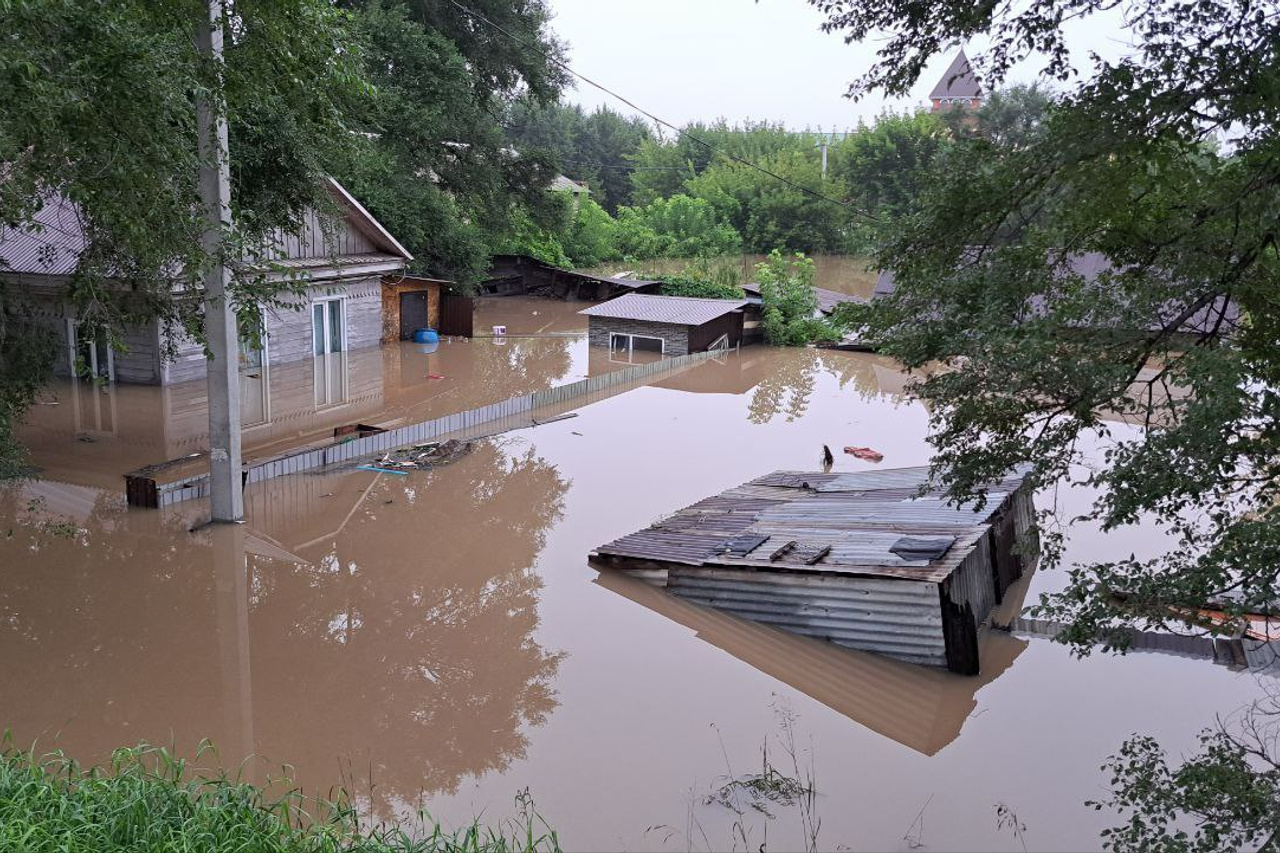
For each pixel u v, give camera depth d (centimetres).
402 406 2531
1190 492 571
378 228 3103
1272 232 598
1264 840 732
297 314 2928
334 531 1648
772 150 8200
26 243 2309
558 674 1188
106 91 967
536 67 4125
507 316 4256
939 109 6375
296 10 1211
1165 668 1212
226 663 1191
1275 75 554
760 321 3778
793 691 1154
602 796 927
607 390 2867
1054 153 638
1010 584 1481
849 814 901
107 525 1612
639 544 1527
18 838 626
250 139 1781
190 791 760
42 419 2183
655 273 5475
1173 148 627
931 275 682
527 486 1922
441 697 1126
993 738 1048
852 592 1255
